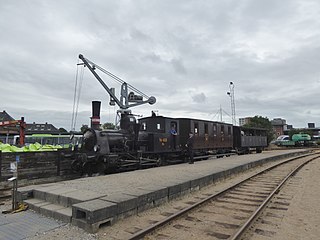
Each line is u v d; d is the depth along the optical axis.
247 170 17.12
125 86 41.50
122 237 5.36
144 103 42.59
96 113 15.23
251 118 68.62
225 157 24.06
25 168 12.56
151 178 10.27
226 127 27.36
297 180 13.28
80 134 15.29
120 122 17.14
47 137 29.61
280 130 108.44
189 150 17.62
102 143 14.00
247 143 32.38
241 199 8.91
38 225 6.00
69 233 5.52
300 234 5.77
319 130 102.00
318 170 17.58
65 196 6.96
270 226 6.26
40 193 7.71
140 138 16.92
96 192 7.47
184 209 7.04
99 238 5.30
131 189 7.88
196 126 21.53
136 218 6.58
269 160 23.56
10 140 34.38
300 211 7.54
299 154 36.09
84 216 5.96
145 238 5.38
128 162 15.11
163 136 18.59
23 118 19.66
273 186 11.38
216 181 12.16
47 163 13.56
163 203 8.00
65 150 14.80
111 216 6.01
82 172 14.30
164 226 6.09
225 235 5.60
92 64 38.50
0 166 11.63
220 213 7.25
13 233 5.52
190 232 5.78
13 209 7.17
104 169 13.77
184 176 10.85
